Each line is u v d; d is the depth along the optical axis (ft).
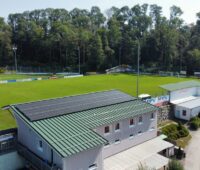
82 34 442.09
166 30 428.56
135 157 103.40
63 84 265.75
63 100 115.34
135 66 425.28
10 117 144.25
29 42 479.00
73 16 588.09
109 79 307.99
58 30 456.45
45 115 95.45
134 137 114.62
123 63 450.71
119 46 452.35
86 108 108.27
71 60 443.32
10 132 99.14
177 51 439.22
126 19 533.96
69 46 440.86
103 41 439.22
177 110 174.19
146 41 442.91
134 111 114.62
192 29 504.43
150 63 431.84
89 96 124.67
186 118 170.40
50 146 79.00
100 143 83.20
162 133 135.74
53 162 81.35
